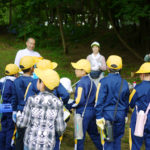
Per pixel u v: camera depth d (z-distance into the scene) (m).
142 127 3.37
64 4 15.97
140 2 10.91
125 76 11.74
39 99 2.54
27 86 3.54
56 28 21.50
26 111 2.57
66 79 4.15
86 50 17.72
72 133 5.23
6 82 3.85
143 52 15.86
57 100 2.59
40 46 19.08
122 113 3.40
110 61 3.48
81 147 3.86
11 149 3.89
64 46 16.89
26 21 22.16
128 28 19.52
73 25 22.84
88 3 16.25
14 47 19.12
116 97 3.38
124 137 5.10
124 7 10.84
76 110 3.82
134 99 3.49
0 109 3.59
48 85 2.55
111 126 3.34
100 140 4.08
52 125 2.54
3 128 3.97
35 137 2.50
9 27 24.12
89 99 3.79
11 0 23.55
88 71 3.88
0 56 16.02
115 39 18.53
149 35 15.93
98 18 21.95
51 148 2.53
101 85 3.42
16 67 3.95
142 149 4.50
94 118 3.94
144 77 3.53
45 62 3.73
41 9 20.16
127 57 15.40
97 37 20.31
